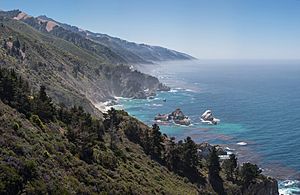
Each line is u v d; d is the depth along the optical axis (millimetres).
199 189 89000
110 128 99938
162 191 70750
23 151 49812
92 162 65188
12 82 74250
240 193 97000
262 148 166125
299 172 136875
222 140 180875
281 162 147375
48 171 49250
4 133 53062
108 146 82438
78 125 81438
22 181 43281
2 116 59562
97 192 53812
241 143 174875
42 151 54219
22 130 57781
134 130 104000
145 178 74125
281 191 120250
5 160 44719
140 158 90062
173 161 97500
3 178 41500
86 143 68062
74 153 64188
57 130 72000
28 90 89562
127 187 61469
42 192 44031
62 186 48250
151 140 100375
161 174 86000
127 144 96688
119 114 118062
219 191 94750
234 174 104688
